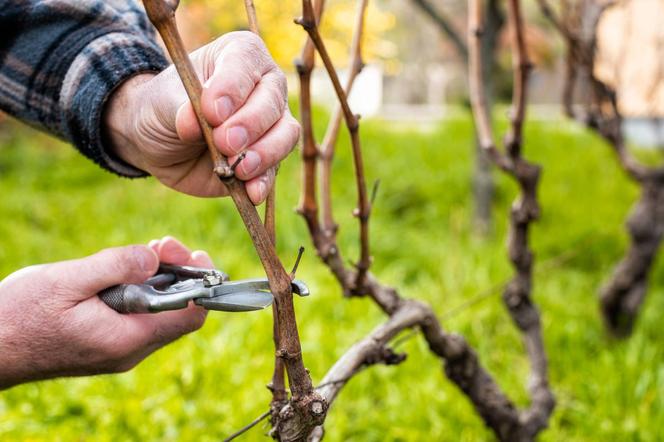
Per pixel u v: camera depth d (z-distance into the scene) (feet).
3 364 3.27
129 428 8.27
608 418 8.91
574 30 9.48
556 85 49.70
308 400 3.18
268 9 19.38
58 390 9.02
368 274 5.01
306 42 4.46
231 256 14.57
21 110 4.05
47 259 15.26
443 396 8.93
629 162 10.59
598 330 11.73
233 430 8.04
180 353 9.88
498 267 14.25
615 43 12.58
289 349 3.05
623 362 10.25
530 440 6.39
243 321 11.03
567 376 10.01
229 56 2.83
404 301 5.07
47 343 3.25
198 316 3.51
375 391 9.44
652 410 8.94
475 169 17.31
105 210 18.33
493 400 5.77
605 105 11.09
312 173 4.73
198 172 3.60
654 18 12.74
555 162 23.21
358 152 4.38
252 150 2.77
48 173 22.29
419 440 8.25
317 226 4.90
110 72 3.58
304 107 4.57
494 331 11.54
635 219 10.69
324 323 11.49
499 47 33.12
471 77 6.46
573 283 14.10
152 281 3.48
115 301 3.28
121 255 3.33
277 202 17.16
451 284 13.70
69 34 3.86
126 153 3.74
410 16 42.19
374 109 45.78
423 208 19.42
